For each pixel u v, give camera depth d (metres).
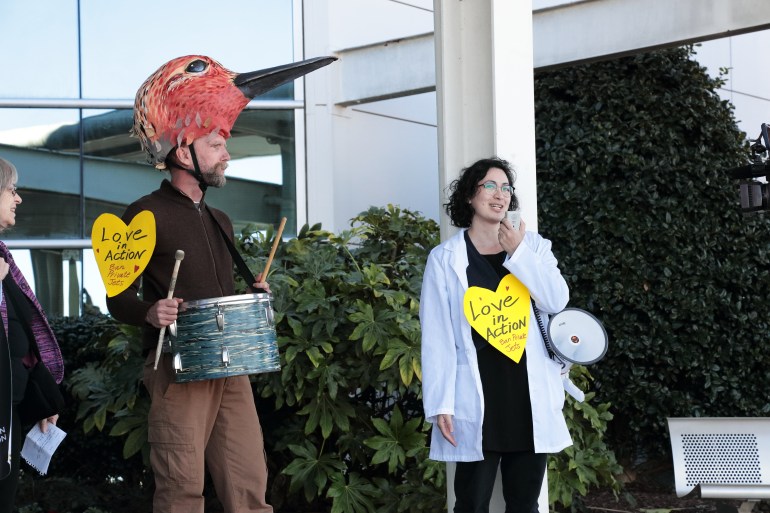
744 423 3.73
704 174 6.35
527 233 3.55
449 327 3.38
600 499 5.95
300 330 4.66
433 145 8.36
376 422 4.64
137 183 7.62
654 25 6.11
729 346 6.23
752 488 3.66
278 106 7.60
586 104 6.50
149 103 3.36
